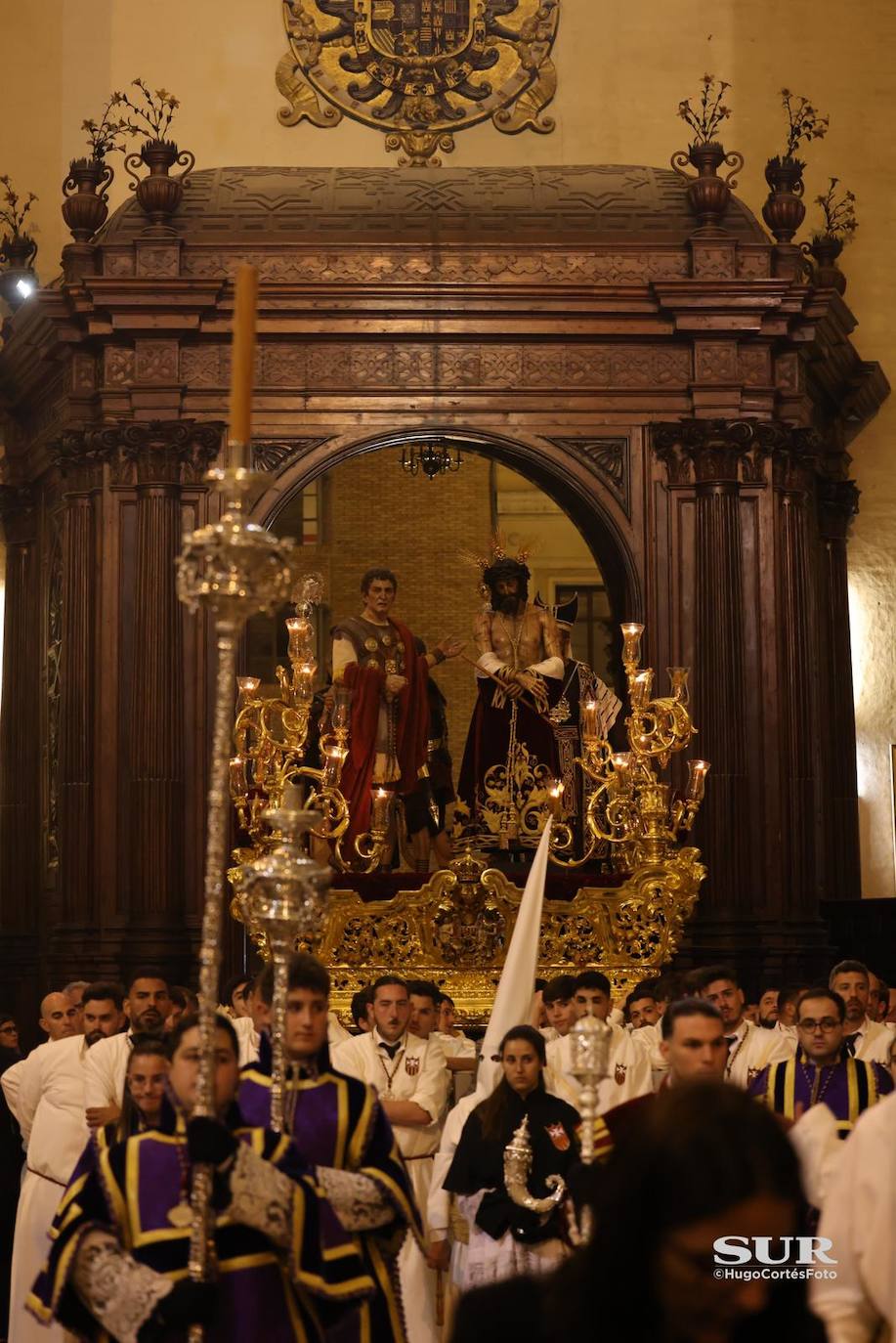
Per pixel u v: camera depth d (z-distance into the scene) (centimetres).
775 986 1850
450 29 2309
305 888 645
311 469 1930
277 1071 641
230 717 606
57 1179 1120
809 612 1955
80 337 1944
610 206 2009
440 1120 1187
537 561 2845
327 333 1936
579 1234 613
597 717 1647
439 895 1583
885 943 1995
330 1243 611
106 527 1911
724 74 2330
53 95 2305
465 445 1975
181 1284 565
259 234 1955
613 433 1941
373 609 1817
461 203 2000
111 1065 1095
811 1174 642
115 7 2314
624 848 1656
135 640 1884
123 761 1891
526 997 973
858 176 2323
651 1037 1264
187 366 1927
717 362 1941
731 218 2002
